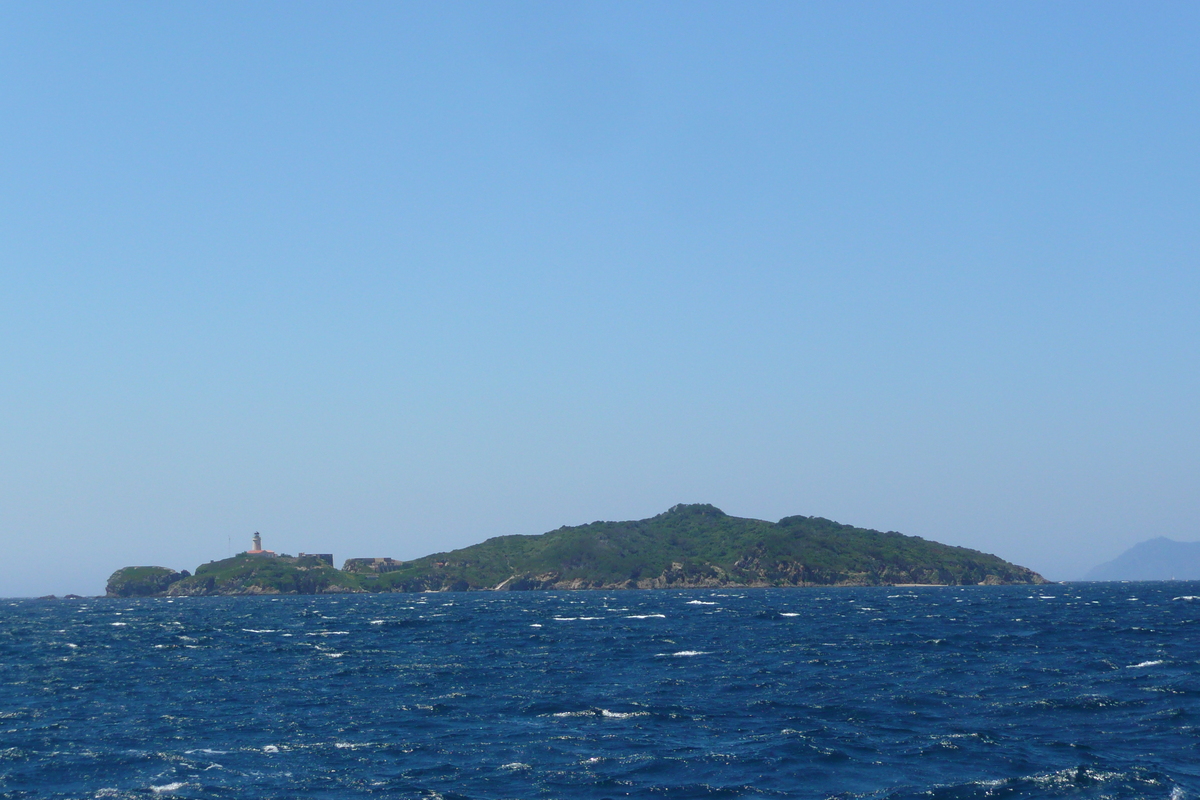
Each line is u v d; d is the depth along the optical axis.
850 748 40.16
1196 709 47.19
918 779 35.31
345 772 37.88
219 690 61.41
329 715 50.78
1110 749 39.50
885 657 73.44
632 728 45.47
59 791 35.97
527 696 55.88
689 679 62.19
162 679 67.94
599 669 68.88
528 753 40.44
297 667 74.62
